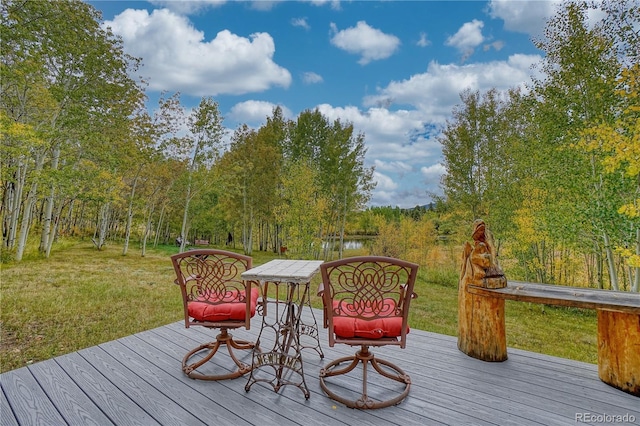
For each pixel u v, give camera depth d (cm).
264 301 237
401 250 1741
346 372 209
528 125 838
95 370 223
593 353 437
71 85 1043
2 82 816
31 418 166
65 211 1900
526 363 243
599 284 760
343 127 1691
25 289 609
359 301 183
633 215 477
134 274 867
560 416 172
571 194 667
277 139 1834
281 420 167
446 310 663
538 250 868
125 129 1198
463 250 272
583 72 606
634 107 455
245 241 1858
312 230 1355
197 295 223
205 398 188
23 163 936
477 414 174
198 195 1462
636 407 181
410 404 184
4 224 1108
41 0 826
